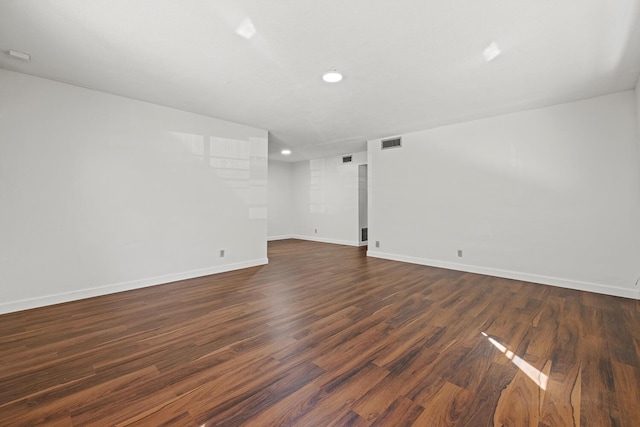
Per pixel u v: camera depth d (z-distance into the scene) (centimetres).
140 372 180
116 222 340
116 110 338
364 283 379
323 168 777
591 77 284
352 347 211
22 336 228
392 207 535
